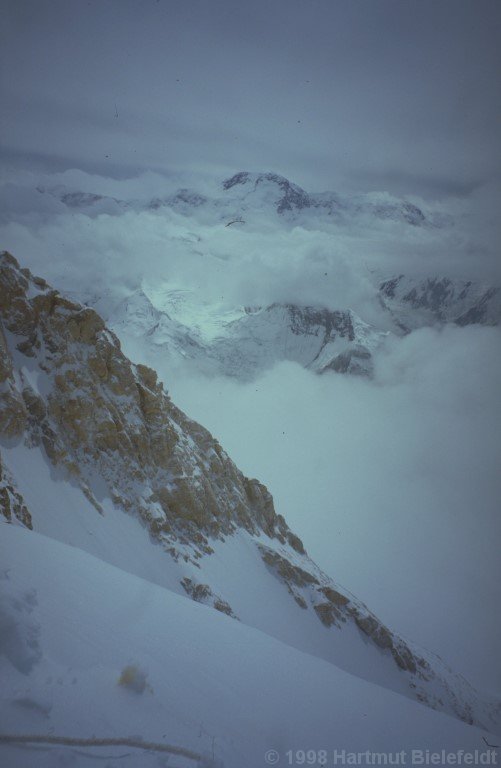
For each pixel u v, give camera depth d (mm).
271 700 14320
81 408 47125
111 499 46281
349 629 60812
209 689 13359
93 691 10805
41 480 40469
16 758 8648
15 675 10492
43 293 48219
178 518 52875
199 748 10445
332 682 17766
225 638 17266
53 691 10352
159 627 15680
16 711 9516
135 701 11000
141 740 9852
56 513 39250
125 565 41281
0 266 46125
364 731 15156
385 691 19594
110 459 48156
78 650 12156
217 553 53938
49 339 47938
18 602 12727
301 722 13922
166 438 54719
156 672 12781
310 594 60281
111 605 15727
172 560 46969
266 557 60250
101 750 9367
